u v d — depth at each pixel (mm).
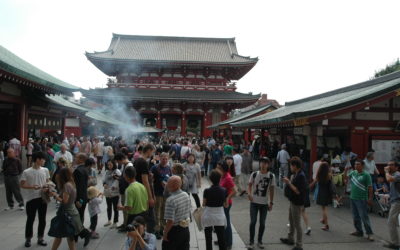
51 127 28188
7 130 21422
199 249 9227
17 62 19047
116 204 10922
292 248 9234
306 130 16719
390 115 16656
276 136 27984
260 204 9320
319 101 23328
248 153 18062
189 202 7082
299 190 8984
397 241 9219
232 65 60969
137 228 6113
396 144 16656
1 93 18703
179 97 58250
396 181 9344
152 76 62875
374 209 13711
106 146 23516
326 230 10945
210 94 60875
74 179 8812
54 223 7555
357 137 16484
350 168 14680
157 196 10000
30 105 22500
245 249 9234
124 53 65250
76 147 22953
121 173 10125
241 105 61656
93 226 9805
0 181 18172
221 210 7910
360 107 15016
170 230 6828
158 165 10156
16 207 13156
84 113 32562
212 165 22219
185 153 20875
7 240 9461
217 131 60750
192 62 60125
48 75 22953
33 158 8984
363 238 10156
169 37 73750
